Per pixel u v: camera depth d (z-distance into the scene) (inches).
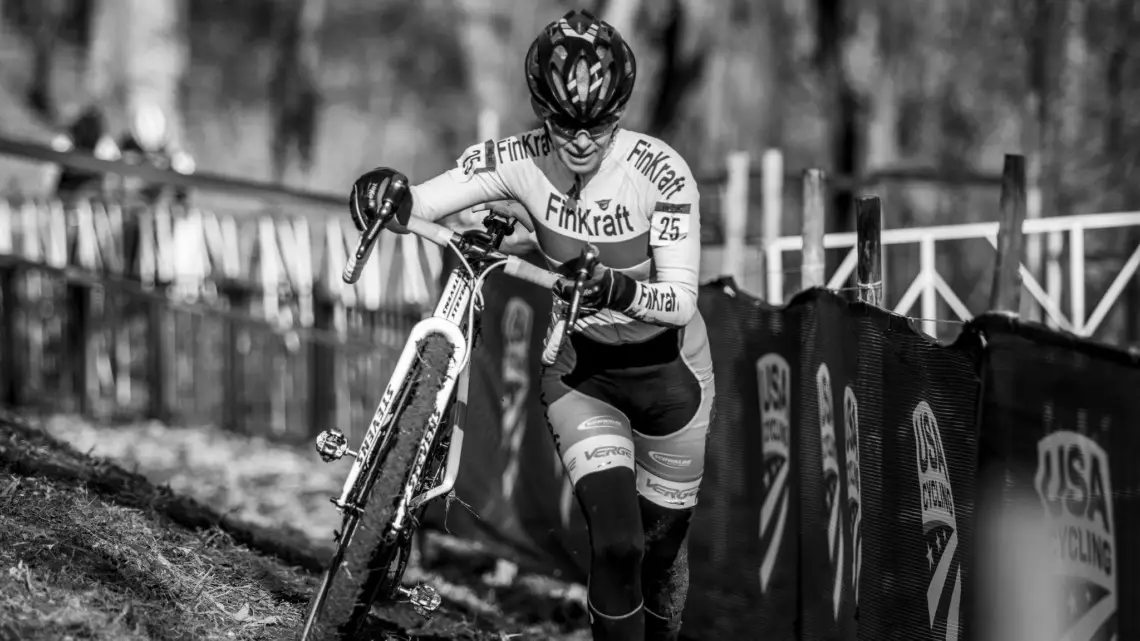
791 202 1809.8
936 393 451.5
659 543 518.0
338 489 1083.9
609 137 460.4
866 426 503.8
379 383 1208.2
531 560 776.3
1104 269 1128.8
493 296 807.7
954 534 442.0
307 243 1267.2
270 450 1204.5
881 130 2158.0
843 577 530.9
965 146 2206.0
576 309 429.1
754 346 617.6
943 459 447.2
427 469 468.1
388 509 419.2
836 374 535.5
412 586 478.3
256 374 1282.0
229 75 3540.8
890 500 486.3
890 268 1268.5
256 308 1283.2
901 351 475.8
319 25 3282.5
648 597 525.7
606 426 492.1
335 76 3356.3
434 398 435.2
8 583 442.9
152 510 594.9
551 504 755.4
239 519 720.3
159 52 2442.2
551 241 492.1
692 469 514.6
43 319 1320.1
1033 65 1895.9
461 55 3248.0
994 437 409.7
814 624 560.7
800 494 574.9
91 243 1343.5
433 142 3388.3
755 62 2333.9
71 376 1320.1
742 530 624.7
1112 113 1905.8
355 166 3353.8
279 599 540.7
